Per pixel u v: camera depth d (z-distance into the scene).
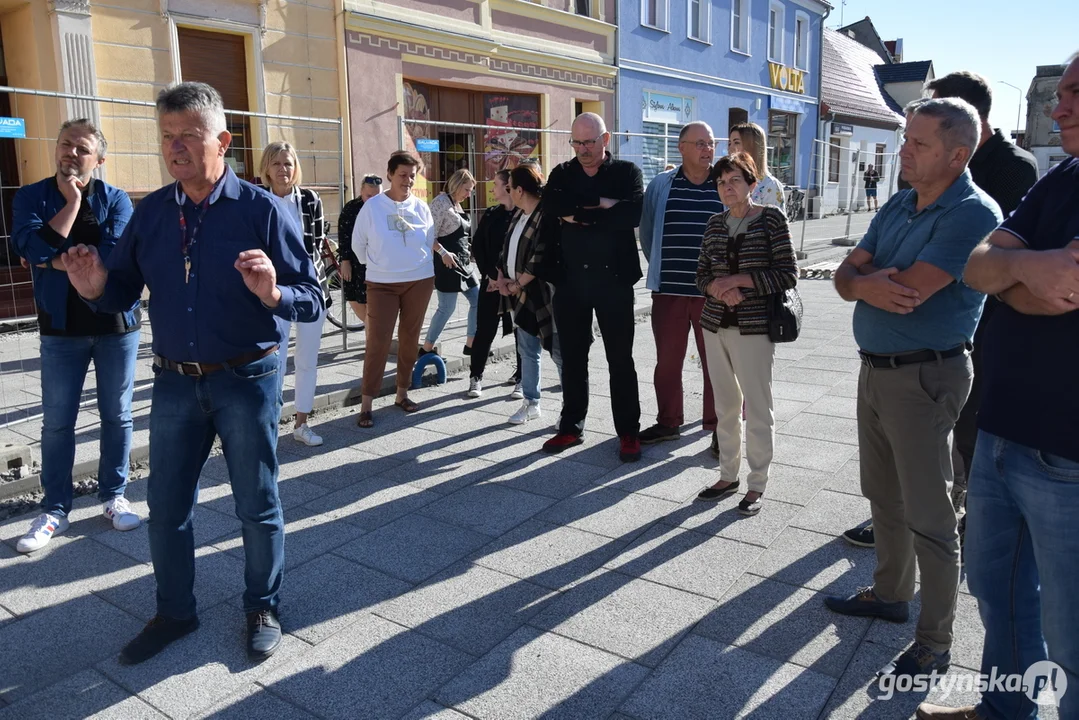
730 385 4.21
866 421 2.99
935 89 3.51
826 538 3.89
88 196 3.69
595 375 7.09
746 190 3.96
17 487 4.34
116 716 2.66
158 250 2.89
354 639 3.09
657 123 17.88
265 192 2.93
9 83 8.74
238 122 10.11
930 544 2.77
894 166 19.41
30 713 2.67
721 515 4.17
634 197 4.80
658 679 2.82
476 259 6.21
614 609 3.29
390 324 5.62
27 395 6.00
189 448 2.99
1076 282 1.83
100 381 3.95
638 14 16.80
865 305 2.87
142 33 8.90
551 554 3.78
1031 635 2.38
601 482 4.65
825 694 2.73
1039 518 2.08
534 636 3.10
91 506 4.30
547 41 14.59
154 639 3.01
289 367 6.95
